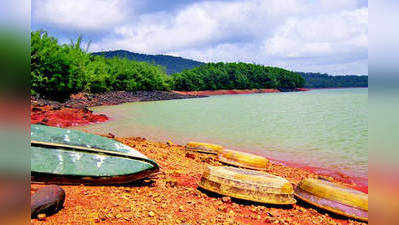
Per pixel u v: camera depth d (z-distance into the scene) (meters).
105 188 4.93
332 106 39.41
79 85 36.84
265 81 129.75
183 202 4.96
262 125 19.58
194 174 7.27
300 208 5.64
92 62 51.94
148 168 5.44
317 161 10.37
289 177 8.16
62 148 4.96
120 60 65.56
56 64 31.70
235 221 4.43
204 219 4.29
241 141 13.80
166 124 19.20
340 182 7.88
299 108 35.69
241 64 132.12
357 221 5.21
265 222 4.62
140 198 4.77
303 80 156.50
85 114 20.08
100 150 5.27
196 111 30.02
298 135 15.72
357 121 22.31
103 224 3.55
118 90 55.88
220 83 106.81
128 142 11.10
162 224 3.83
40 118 16.44
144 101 48.81
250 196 5.41
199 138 14.30
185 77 88.00
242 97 71.44
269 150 12.05
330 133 16.45
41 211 3.47
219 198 5.54
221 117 24.31
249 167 8.63
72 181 4.74
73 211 3.78
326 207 5.52
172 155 9.38
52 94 33.34
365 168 9.47
